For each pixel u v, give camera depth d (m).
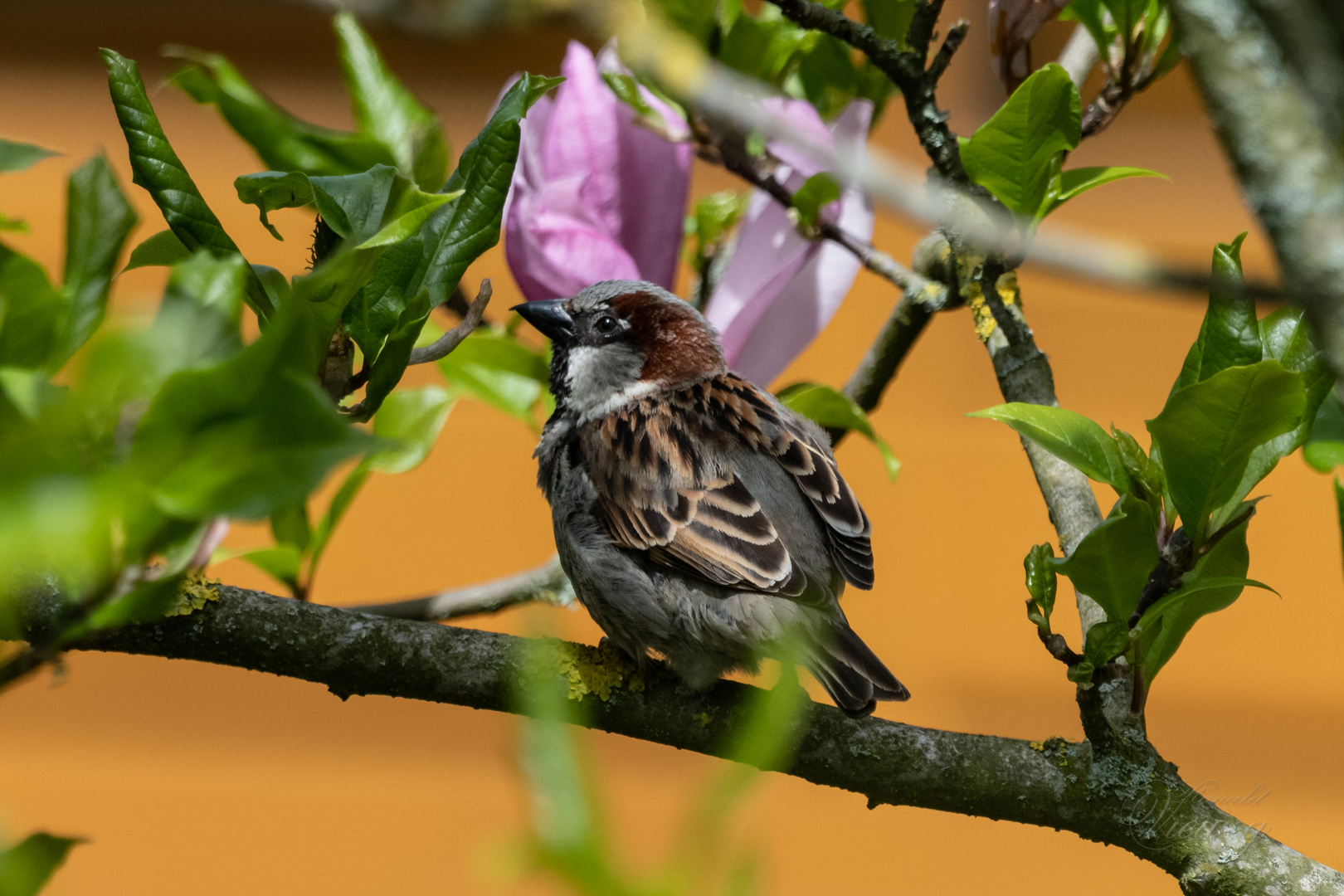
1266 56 2.29
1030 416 3.94
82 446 2.27
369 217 3.92
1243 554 3.95
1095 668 3.94
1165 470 3.94
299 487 2.22
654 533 4.03
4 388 2.30
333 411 2.25
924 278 4.03
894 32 4.02
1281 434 3.94
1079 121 3.97
